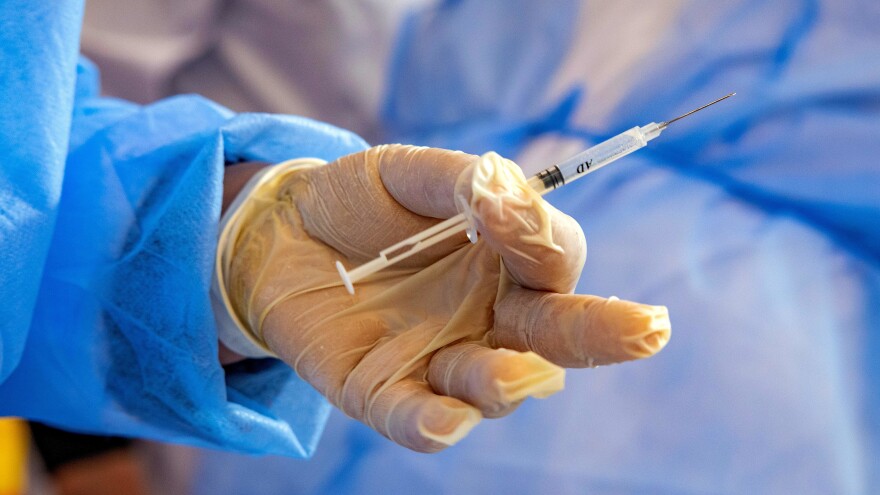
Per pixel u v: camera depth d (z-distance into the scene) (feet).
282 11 8.65
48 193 2.96
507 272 2.62
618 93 8.52
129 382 3.35
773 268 7.80
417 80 9.04
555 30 8.70
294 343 2.86
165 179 3.36
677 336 7.60
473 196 2.11
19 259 2.86
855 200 7.60
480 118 9.00
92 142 3.51
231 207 3.29
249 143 3.45
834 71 7.61
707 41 8.15
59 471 6.93
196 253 3.07
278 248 3.10
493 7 8.80
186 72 8.79
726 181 8.29
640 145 2.64
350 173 2.90
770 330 7.48
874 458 6.89
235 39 8.79
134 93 8.72
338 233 3.00
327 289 2.95
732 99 8.11
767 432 7.08
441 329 2.66
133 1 8.54
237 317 3.19
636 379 7.54
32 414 3.72
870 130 7.48
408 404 2.21
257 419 3.36
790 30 7.82
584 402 7.58
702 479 7.04
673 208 8.27
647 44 8.38
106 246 3.21
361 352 2.75
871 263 7.71
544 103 8.83
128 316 3.23
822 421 7.06
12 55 2.88
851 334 7.40
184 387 3.29
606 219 8.31
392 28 8.87
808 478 6.88
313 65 8.87
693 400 7.33
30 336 3.41
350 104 9.04
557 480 7.37
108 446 7.14
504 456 7.58
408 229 2.89
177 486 7.73
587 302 2.22
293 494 7.89
